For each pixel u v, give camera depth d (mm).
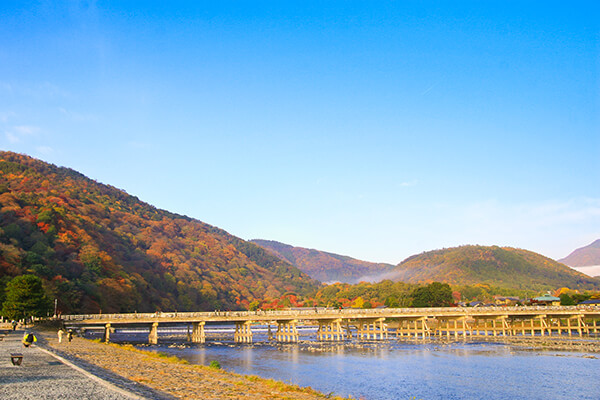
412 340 124500
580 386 57312
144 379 37625
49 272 178000
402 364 75125
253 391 37625
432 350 96062
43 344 63875
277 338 133750
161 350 98062
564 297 198750
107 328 112250
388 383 58656
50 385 29156
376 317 131000
